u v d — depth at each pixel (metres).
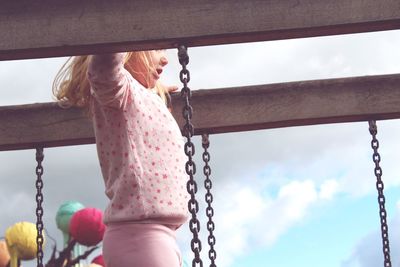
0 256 5.00
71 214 4.89
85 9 3.02
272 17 3.08
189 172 2.89
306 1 3.09
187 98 2.99
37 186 4.12
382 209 4.06
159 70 3.31
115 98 2.92
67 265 3.84
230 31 3.06
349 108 4.23
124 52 3.05
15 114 4.25
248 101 4.26
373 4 3.08
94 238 4.31
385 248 4.00
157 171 2.99
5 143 4.21
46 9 3.03
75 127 4.22
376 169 4.14
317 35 3.16
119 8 3.03
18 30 3.01
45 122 4.23
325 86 4.27
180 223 3.02
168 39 3.03
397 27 3.13
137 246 2.87
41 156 4.25
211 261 3.72
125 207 2.93
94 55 2.93
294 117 4.23
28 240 4.79
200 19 3.05
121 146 2.98
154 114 3.09
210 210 3.86
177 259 2.92
